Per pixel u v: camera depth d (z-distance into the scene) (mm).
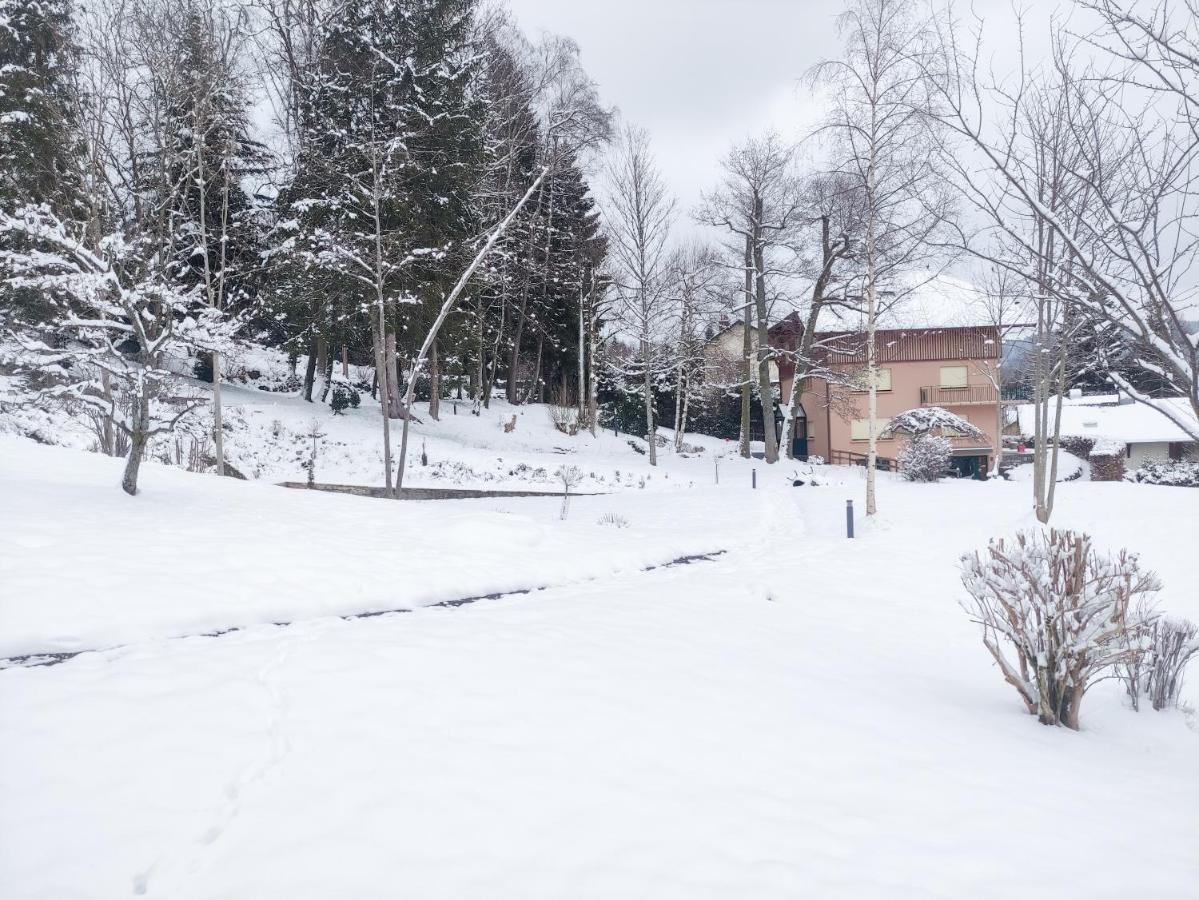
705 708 5344
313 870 3158
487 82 29688
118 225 16359
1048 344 14930
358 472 25453
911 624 9367
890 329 35000
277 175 25906
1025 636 6102
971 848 3645
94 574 7566
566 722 4848
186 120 19906
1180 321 3867
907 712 5824
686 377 41812
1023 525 15773
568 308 41875
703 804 3898
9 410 16750
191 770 3941
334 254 20328
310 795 3748
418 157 23797
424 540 11484
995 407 39938
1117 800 4430
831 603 10195
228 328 11242
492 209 31609
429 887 3070
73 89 17359
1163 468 33094
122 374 10664
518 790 3902
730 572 12172
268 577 8430
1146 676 7039
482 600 9164
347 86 22484
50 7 18391
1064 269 4102
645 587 10414
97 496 11125
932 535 15961
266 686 5160
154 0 18844
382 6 23688
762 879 3234
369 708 4855
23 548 8047
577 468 28391
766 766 4453
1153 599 10016
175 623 6891
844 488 25781
